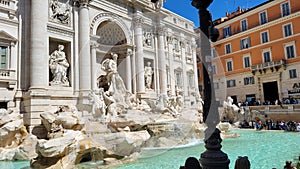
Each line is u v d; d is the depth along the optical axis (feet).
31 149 45.09
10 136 48.83
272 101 108.17
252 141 54.29
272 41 112.27
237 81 127.13
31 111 54.95
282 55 108.47
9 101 55.77
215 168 11.97
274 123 81.20
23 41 60.08
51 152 33.14
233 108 93.50
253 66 117.80
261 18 117.39
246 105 106.22
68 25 68.95
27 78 59.11
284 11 108.06
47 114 52.54
